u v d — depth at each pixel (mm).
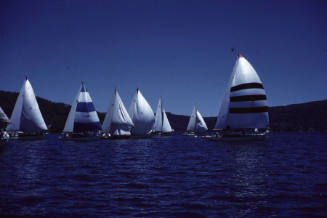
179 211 10156
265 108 50062
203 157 29391
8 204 11031
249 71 50281
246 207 10562
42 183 15289
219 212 10008
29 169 20750
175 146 49219
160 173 18859
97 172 19359
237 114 50844
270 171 19062
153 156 31203
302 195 12211
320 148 42438
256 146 45875
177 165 23078
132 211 10188
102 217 9539
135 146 49406
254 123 49875
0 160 26938
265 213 9852
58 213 9961
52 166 22609
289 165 22250
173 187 14195
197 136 99688
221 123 54469
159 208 10539
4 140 39781
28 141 63375
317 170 19484
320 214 9695
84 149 42156
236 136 52500
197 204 11008
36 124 64062
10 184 14930
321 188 13578
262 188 13672
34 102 63906
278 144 53719
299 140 75688
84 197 12180
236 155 30969
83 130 64000
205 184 14844
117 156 31297
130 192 13133
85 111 64062
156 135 98500
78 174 18453
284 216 9523
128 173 18906
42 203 11211
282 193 12602
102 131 68500
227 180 15898
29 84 63438
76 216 9648
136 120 71188
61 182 15625
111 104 68938
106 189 13812
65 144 54719
